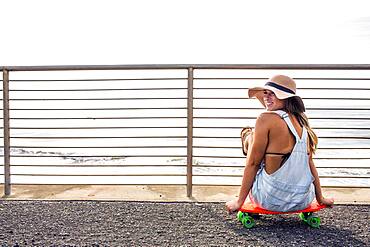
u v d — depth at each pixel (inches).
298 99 159.8
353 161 390.6
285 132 153.0
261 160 156.4
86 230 151.2
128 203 178.5
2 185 207.0
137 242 141.5
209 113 597.6
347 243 140.9
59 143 455.5
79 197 187.0
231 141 478.3
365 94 657.6
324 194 192.7
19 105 642.2
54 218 162.4
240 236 146.4
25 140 467.2
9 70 185.9
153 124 567.2
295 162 153.3
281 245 139.2
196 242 141.4
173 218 162.2
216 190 197.6
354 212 169.9
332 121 522.9
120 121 587.5
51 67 184.1
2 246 138.3
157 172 356.5
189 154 187.0
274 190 153.8
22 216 164.4
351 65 179.2
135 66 183.3
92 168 365.4
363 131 482.9
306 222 157.6
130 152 426.3
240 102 660.1
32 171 348.2
